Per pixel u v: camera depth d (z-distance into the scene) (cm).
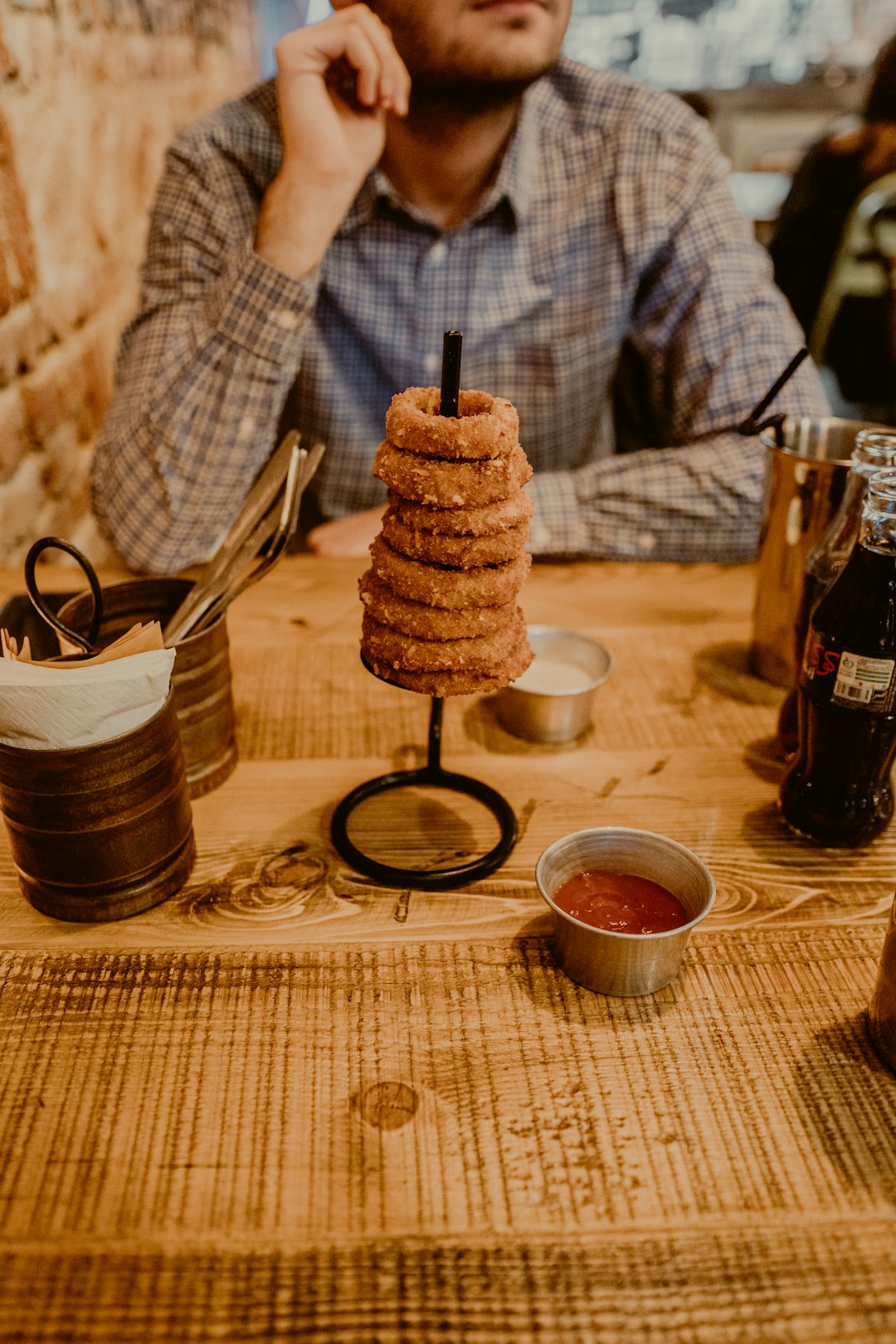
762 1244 62
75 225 181
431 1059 74
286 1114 70
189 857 92
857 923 88
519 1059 74
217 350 151
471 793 102
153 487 155
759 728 115
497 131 166
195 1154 67
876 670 87
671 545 162
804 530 111
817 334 293
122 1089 71
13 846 85
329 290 181
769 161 544
